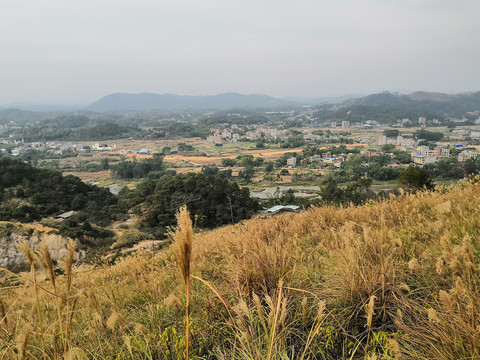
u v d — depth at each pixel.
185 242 1.59
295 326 2.51
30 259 1.90
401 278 2.72
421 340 1.96
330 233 5.19
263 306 2.67
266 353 2.01
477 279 2.15
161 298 4.02
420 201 6.09
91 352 2.60
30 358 2.31
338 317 2.51
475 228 3.48
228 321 2.67
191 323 2.84
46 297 3.06
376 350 2.10
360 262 2.87
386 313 2.42
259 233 5.36
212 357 2.52
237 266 3.48
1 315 2.18
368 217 5.67
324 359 2.14
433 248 3.28
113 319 2.53
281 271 3.10
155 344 2.72
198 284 4.04
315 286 3.05
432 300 2.37
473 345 1.64
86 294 2.83
